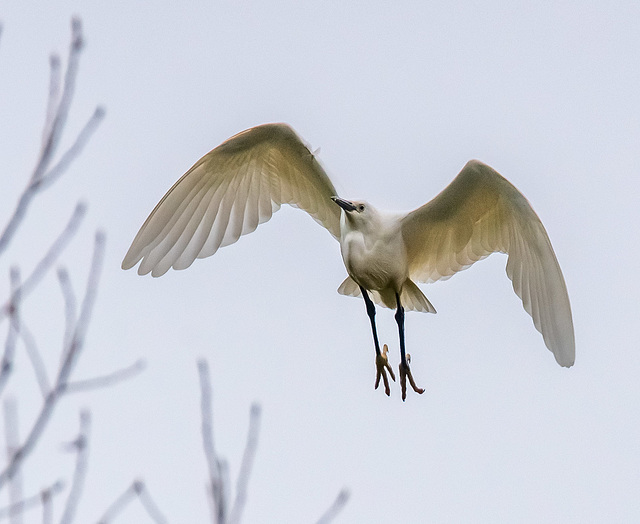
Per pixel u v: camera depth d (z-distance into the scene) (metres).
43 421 6.39
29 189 6.53
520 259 12.81
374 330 13.09
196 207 13.55
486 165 12.08
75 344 6.70
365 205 12.71
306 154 13.19
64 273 6.79
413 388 12.95
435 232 13.16
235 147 13.19
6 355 6.36
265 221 13.88
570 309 12.29
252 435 7.14
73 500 6.33
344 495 7.80
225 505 6.78
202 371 7.00
